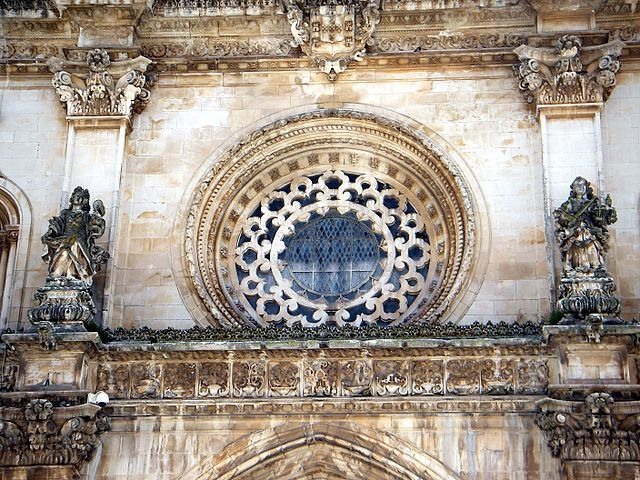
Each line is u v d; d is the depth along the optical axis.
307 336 29.72
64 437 28.45
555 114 32.44
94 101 33.31
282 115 33.62
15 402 28.91
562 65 32.50
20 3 34.78
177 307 31.66
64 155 33.47
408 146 33.19
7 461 28.53
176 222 32.56
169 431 29.23
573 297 28.89
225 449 28.95
